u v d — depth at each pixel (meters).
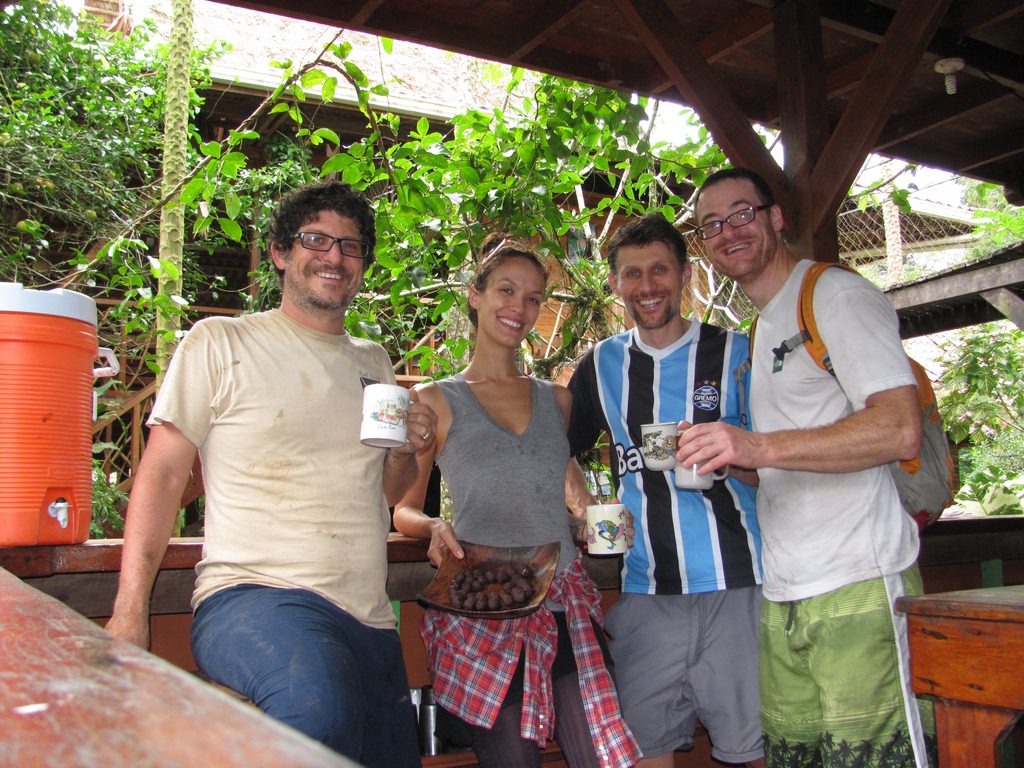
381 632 2.11
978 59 4.47
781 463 2.02
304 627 1.82
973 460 12.85
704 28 4.27
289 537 2.01
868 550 2.15
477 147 4.95
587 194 8.82
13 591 1.03
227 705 0.49
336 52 4.42
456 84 9.77
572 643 2.35
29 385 2.21
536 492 2.48
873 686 2.11
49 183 7.51
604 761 2.23
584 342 5.64
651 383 2.71
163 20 10.06
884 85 3.45
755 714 2.53
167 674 0.57
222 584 1.98
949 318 7.73
